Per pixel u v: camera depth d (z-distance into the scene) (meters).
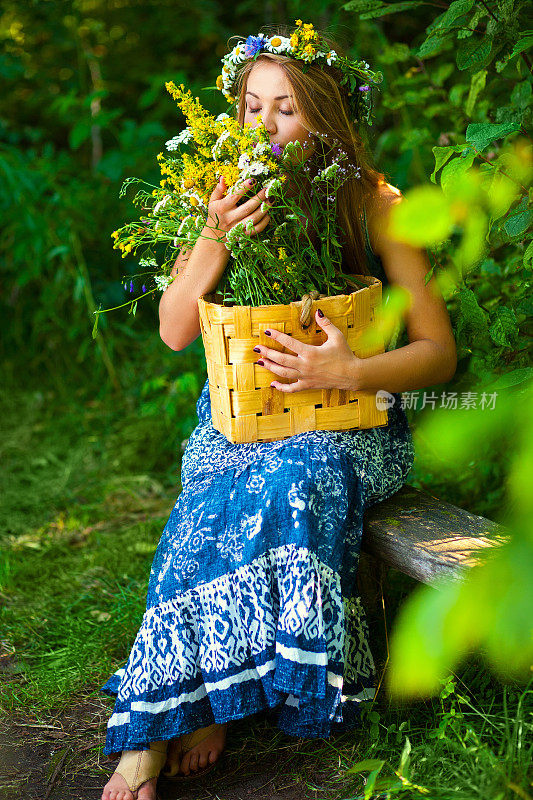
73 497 3.37
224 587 1.73
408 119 2.96
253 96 1.92
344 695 1.85
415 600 2.09
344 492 1.80
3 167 4.10
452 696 1.87
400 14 3.40
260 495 1.75
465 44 1.99
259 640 1.72
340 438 1.87
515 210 1.79
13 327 4.42
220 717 1.71
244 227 1.79
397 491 2.04
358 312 1.84
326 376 1.81
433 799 1.56
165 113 4.81
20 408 4.12
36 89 5.59
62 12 5.30
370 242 2.02
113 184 4.35
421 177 2.69
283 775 1.79
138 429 3.74
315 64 1.93
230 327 1.78
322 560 1.73
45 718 2.05
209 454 1.95
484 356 2.05
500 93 2.47
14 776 1.85
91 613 2.50
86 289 4.03
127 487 3.42
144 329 4.32
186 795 1.76
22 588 2.70
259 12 4.75
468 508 2.48
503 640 1.25
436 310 1.97
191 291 1.94
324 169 1.94
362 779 1.72
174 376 3.94
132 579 2.68
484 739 1.73
